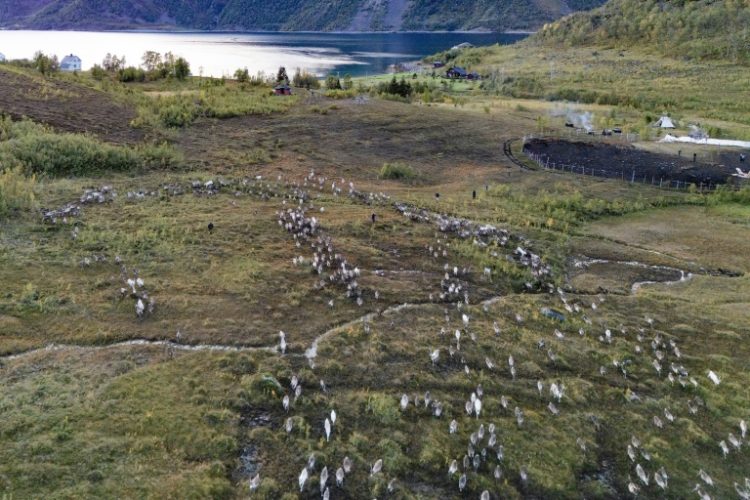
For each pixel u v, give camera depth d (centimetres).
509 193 7650
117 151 6881
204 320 3706
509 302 4534
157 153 7231
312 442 2788
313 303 4088
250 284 4219
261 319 3800
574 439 3048
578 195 7494
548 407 3278
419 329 3916
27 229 4753
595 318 4412
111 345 3406
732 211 7412
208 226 5141
